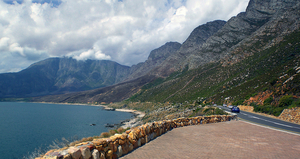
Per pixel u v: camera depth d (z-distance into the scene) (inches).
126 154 252.4
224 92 2628.0
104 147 220.7
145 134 319.6
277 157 238.7
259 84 1903.3
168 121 451.8
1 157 1263.5
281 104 1075.9
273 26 4690.0
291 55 2354.8
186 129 465.4
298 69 1270.9
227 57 5083.7
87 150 194.4
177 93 4724.4
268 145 306.8
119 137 247.9
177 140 339.0
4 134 2186.3
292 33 3499.0
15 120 3654.0
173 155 243.8
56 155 167.3
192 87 4458.7
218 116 656.4
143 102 6205.7
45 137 1982.0
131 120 3425.2
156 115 2854.3
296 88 1082.7
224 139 349.1
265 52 3540.8
